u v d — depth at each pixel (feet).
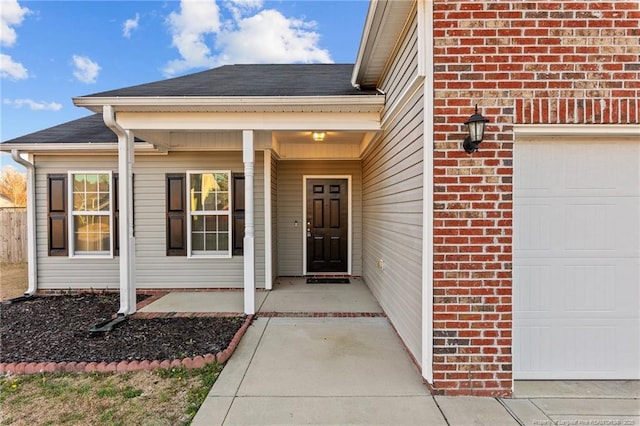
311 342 12.18
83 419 7.74
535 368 9.51
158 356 10.73
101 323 13.64
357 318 14.88
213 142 19.01
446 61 8.71
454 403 8.34
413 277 10.44
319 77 19.56
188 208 20.49
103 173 20.57
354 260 23.73
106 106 13.71
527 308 9.46
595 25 8.57
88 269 20.51
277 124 14.73
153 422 7.59
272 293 19.19
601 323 9.45
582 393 8.80
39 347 11.55
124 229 14.99
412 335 10.61
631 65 8.57
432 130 8.78
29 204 20.13
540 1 8.61
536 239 9.43
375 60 13.26
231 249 20.53
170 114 14.52
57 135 20.36
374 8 9.94
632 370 9.41
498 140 8.72
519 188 9.38
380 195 16.42
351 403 8.31
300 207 23.65
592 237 9.43
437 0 8.71
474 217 8.77
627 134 8.80
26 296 19.16
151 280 20.54
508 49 8.65
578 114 8.59
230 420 7.61
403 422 7.55
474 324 8.79
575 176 9.36
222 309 16.10
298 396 8.62
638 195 9.34
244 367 10.23
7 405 8.29
